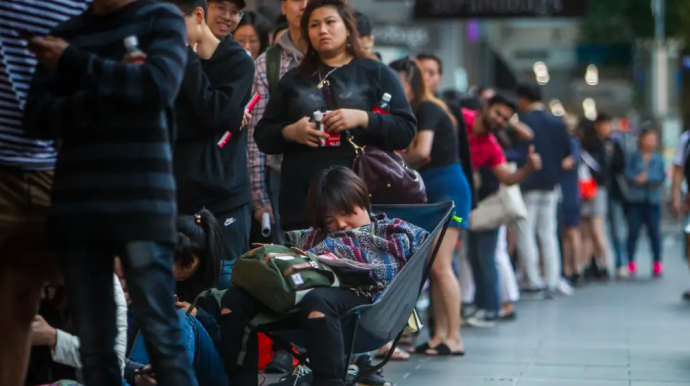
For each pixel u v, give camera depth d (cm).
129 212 684
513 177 1602
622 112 7638
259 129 1061
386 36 3372
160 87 677
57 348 853
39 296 800
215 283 935
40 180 786
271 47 1210
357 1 3488
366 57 1068
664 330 1627
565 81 8938
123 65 673
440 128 1306
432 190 1312
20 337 787
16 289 787
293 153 1044
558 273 2148
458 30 4691
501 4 3150
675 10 5481
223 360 828
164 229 693
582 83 7988
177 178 988
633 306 1978
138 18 713
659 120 4853
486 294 1670
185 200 995
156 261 702
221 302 825
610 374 1210
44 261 795
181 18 719
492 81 5431
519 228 2067
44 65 688
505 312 1777
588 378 1183
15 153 766
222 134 1000
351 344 809
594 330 1631
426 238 877
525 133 1884
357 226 892
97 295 708
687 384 1141
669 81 5109
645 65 5788
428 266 905
